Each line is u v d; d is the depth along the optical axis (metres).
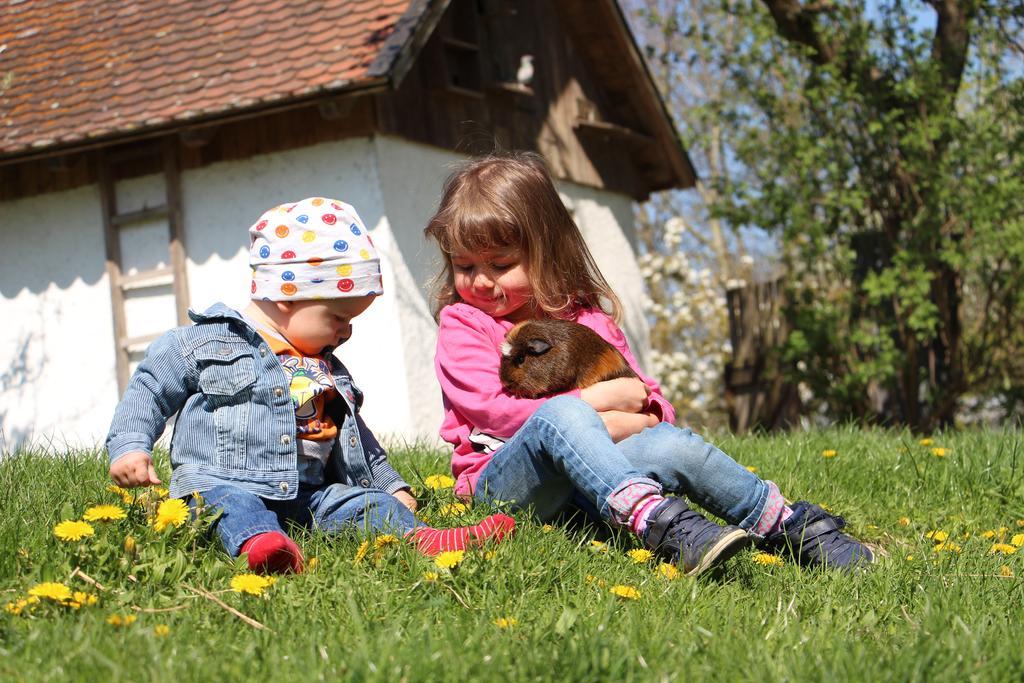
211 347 3.12
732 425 13.62
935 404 11.93
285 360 3.26
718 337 16.94
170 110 9.38
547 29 12.70
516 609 2.65
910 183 11.51
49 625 2.39
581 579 2.88
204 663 2.19
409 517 3.15
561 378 3.50
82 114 9.91
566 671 2.21
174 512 2.82
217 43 10.13
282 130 9.75
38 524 3.05
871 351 11.94
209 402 3.12
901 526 4.14
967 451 5.07
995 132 11.08
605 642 2.33
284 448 3.12
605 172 13.67
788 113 12.08
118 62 10.46
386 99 9.62
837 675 2.24
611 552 3.18
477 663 2.22
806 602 2.85
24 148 9.78
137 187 10.42
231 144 9.95
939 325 11.75
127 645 2.25
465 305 3.83
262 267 3.24
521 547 2.98
